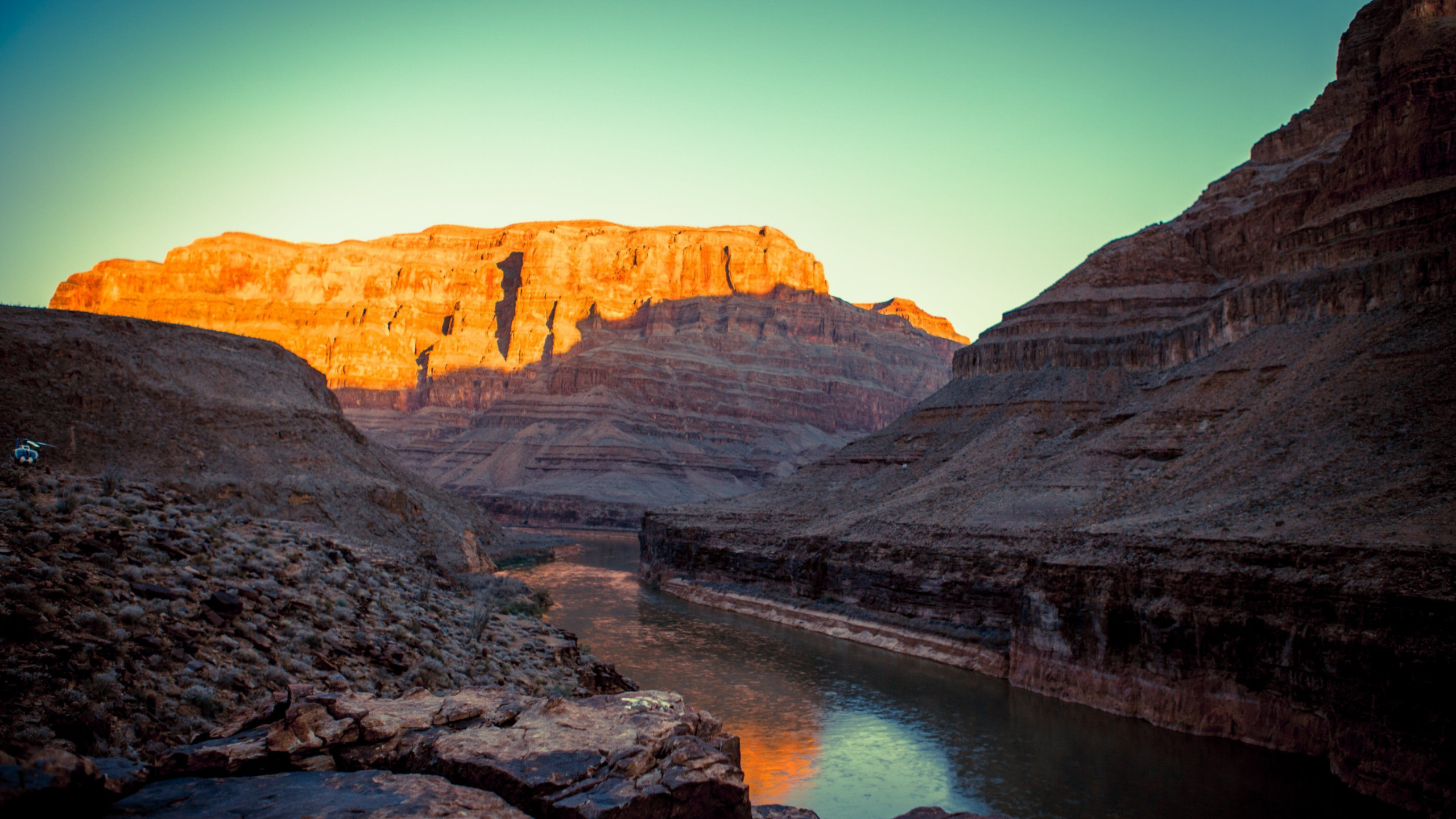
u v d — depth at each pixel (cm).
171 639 2059
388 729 1653
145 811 1310
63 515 2455
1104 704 5159
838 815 3684
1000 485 8131
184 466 6303
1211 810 3644
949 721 5034
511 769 1493
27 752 1219
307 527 4578
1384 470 4609
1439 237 6191
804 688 5831
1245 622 4388
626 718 1731
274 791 1405
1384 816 3425
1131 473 6988
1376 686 3662
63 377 6278
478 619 3847
